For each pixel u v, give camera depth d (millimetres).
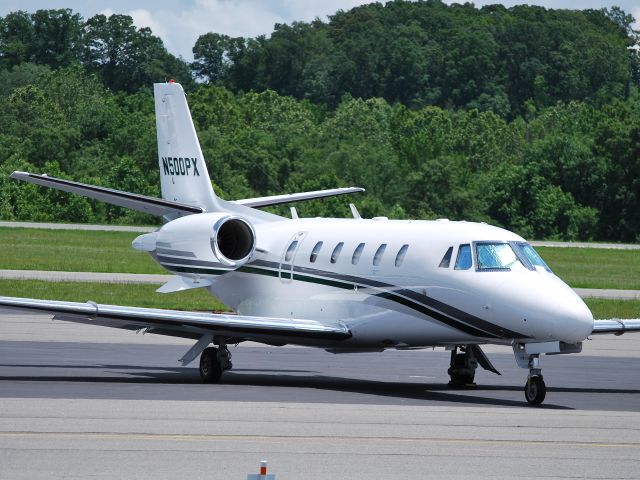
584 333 48969
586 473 33531
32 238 183125
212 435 38344
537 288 50156
